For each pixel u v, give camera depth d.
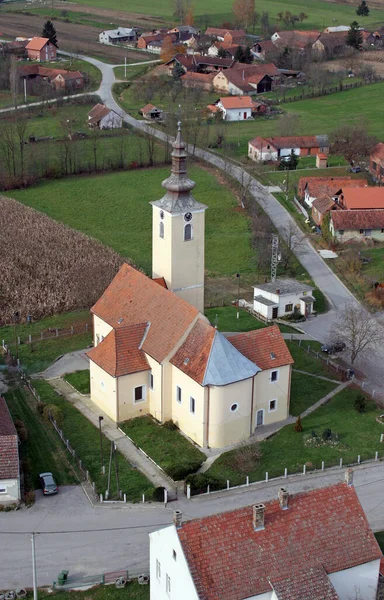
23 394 99.62
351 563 60.38
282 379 92.88
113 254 145.75
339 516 61.88
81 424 93.38
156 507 78.94
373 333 108.69
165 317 93.94
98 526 76.12
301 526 60.50
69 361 108.69
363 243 155.12
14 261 141.62
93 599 67.06
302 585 58.03
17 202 176.62
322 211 159.25
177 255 103.00
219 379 86.12
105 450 88.25
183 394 90.81
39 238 153.38
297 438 90.56
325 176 194.62
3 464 78.19
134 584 68.75
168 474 83.50
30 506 78.62
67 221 169.00
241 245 154.88
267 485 82.50
